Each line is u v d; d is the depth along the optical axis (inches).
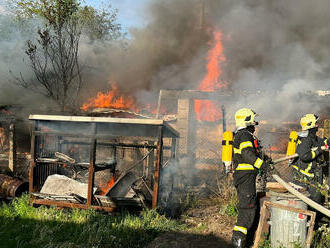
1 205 213.3
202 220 197.6
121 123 197.3
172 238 166.4
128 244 154.9
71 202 203.2
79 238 152.9
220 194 252.1
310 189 183.9
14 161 308.5
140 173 246.2
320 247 142.9
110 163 225.9
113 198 195.9
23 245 144.3
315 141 188.2
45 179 225.9
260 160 146.4
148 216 186.5
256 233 152.9
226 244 158.7
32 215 185.6
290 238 139.1
